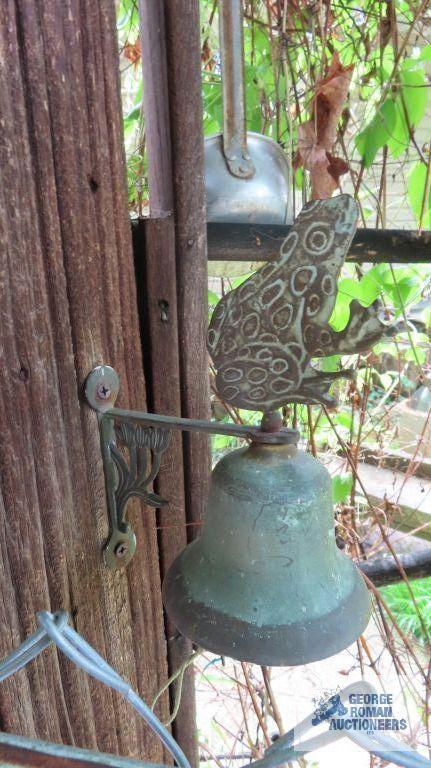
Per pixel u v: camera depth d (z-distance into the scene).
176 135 0.37
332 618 0.31
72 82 0.31
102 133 0.33
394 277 0.55
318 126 0.50
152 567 0.42
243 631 0.30
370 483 1.17
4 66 0.28
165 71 0.36
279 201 0.43
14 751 0.21
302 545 0.31
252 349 0.29
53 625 0.27
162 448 0.35
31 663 0.35
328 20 0.54
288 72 0.56
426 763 0.26
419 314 0.94
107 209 0.34
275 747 0.29
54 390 0.33
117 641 0.40
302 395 0.29
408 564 0.63
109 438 0.36
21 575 0.33
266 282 0.29
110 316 0.35
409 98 0.54
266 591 0.31
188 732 0.48
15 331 0.31
